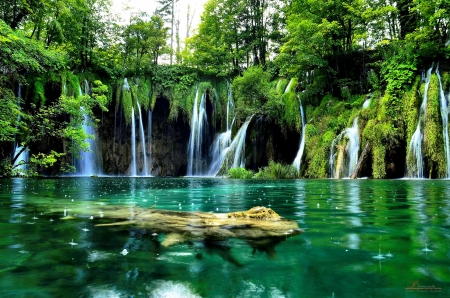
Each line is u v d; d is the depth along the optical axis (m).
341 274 1.94
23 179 16.36
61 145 26.09
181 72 30.27
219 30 32.69
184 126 31.41
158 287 1.74
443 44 19.30
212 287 1.74
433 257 2.28
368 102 20.06
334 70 24.78
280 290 1.69
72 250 2.51
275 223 3.63
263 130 25.02
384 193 7.71
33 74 23.20
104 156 28.67
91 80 27.23
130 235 3.05
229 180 17.27
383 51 21.89
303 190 8.92
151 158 30.19
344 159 18.84
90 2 26.81
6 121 13.77
